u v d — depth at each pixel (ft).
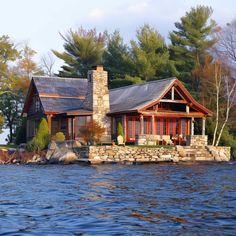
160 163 160.45
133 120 197.06
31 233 47.19
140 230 48.14
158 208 61.31
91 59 305.32
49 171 125.59
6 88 270.26
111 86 286.66
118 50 288.71
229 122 227.40
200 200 68.44
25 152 172.14
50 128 194.18
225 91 241.96
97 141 175.01
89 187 85.61
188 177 105.91
